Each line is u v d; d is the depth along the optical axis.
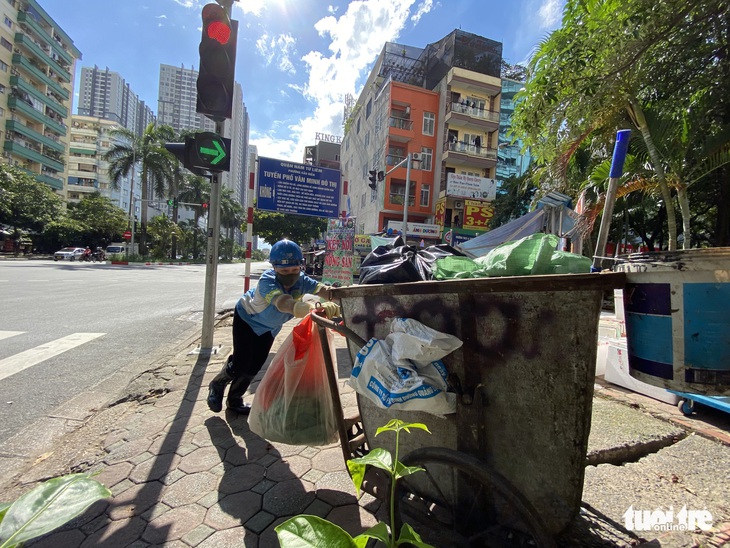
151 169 33.03
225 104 4.16
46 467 2.29
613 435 2.47
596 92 5.19
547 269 1.30
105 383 3.72
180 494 2.02
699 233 14.21
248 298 2.72
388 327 1.65
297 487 2.09
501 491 1.25
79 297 9.36
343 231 8.12
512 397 1.29
